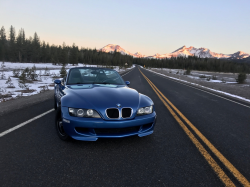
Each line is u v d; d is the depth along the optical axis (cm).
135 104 281
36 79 1366
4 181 179
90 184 181
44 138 296
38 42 11400
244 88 1488
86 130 263
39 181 183
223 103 739
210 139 328
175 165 228
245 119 492
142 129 289
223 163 239
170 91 1050
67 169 207
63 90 338
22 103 557
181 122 428
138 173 206
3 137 294
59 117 294
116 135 264
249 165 238
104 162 227
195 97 865
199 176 206
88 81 384
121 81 419
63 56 8550
